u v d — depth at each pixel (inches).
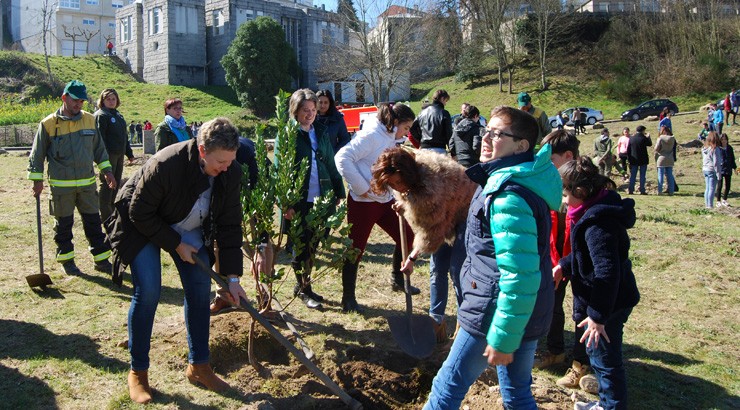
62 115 240.8
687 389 168.2
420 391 165.6
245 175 168.7
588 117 1473.9
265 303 189.0
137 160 723.4
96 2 3213.6
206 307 153.1
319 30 2591.0
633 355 190.1
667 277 273.7
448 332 201.8
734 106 1159.6
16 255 273.6
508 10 1897.1
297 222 171.6
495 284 111.7
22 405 144.5
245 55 2009.1
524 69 1993.1
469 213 119.3
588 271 140.0
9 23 3380.9
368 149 206.7
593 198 139.1
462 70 2021.4
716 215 449.7
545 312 115.4
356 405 145.1
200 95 2269.9
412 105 1989.4
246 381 162.6
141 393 147.6
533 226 106.2
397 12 1717.5
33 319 196.7
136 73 2576.3
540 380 168.4
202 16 2486.5
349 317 209.5
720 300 242.4
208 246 153.6
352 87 2201.0
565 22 1966.0
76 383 156.0
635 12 1948.8
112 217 151.6
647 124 1244.5
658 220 413.4
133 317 145.3
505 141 114.4
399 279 241.4
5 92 2034.9
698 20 1764.3
